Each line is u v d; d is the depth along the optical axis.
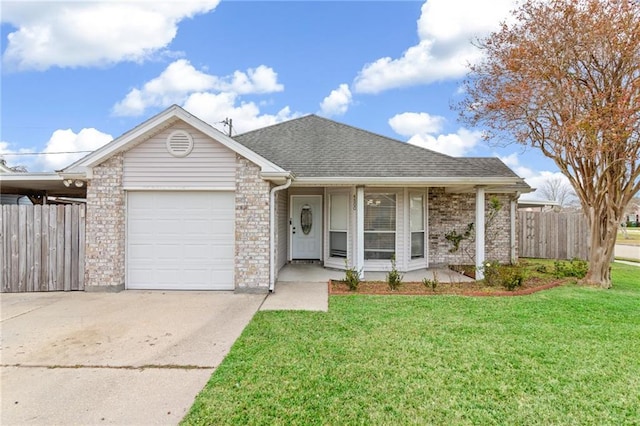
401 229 11.20
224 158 8.45
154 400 3.63
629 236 32.72
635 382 3.98
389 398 3.64
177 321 6.18
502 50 9.53
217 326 5.90
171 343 5.16
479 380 4.02
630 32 7.67
